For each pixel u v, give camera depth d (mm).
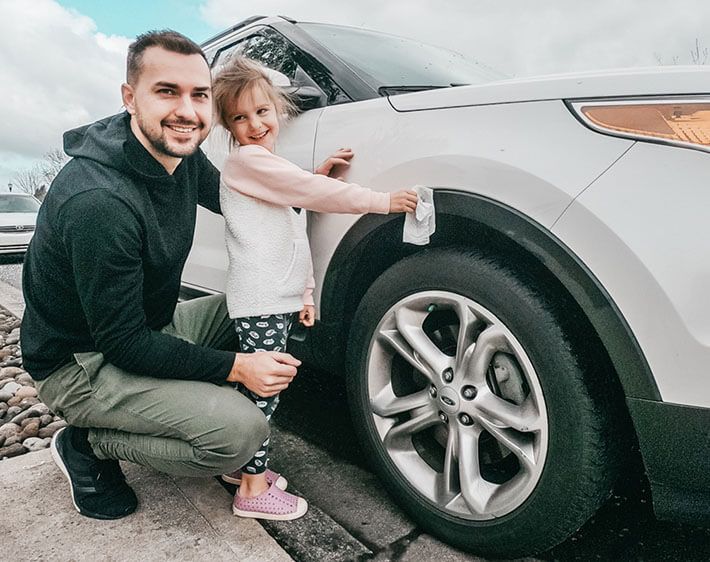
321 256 1740
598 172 1171
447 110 1438
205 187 1725
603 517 1661
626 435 1299
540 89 1301
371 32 2475
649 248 1097
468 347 1412
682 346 1075
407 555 1464
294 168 1502
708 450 1092
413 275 1492
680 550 1521
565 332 1246
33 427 2258
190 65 1326
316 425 2244
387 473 1609
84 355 1448
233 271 1569
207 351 1440
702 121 1096
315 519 1583
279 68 2107
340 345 1800
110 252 1273
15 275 7418
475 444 1438
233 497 1660
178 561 1375
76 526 1499
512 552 1374
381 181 1526
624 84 1195
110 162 1330
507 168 1276
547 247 1225
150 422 1432
